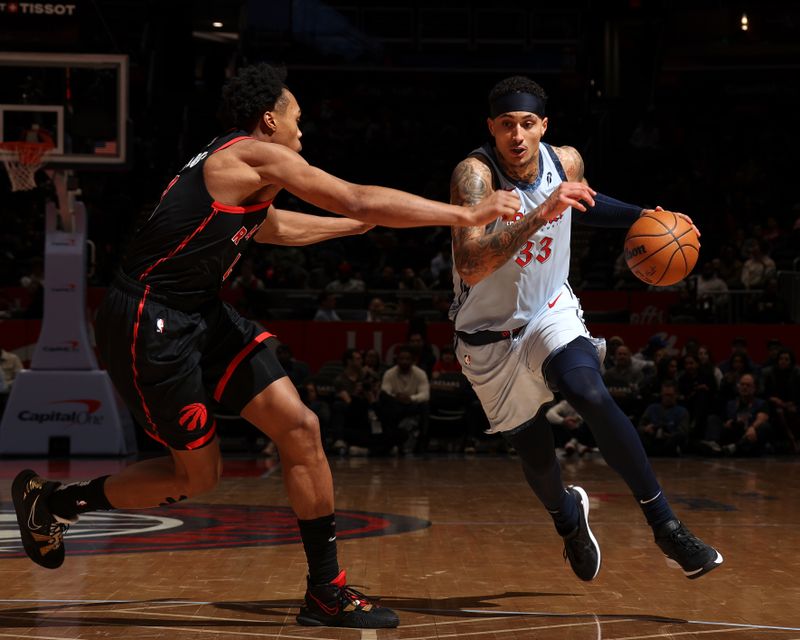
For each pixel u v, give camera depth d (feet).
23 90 39.47
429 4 114.01
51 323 41.91
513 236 13.04
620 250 71.20
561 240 14.75
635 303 58.80
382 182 101.35
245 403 13.57
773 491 31.37
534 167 14.69
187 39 94.02
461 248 13.56
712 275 61.11
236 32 98.78
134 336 12.92
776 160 94.17
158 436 13.51
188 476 13.79
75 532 22.03
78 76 39.75
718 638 12.44
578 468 39.09
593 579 16.55
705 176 90.58
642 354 49.39
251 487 32.07
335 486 32.58
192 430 13.26
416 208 12.32
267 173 12.82
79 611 13.97
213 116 93.15
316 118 107.86
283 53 112.88
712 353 51.16
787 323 53.62
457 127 110.63
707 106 102.06
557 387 14.19
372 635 12.66
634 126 85.35
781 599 14.98
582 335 14.57
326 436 46.14
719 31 99.96
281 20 112.68
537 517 25.05
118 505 14.37
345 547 20.17
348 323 51.52
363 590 15.67
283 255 71.05
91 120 39.60
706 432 46.14
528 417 15.10
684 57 100.83
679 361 48.47
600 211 15.40
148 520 24.11
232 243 13.23
